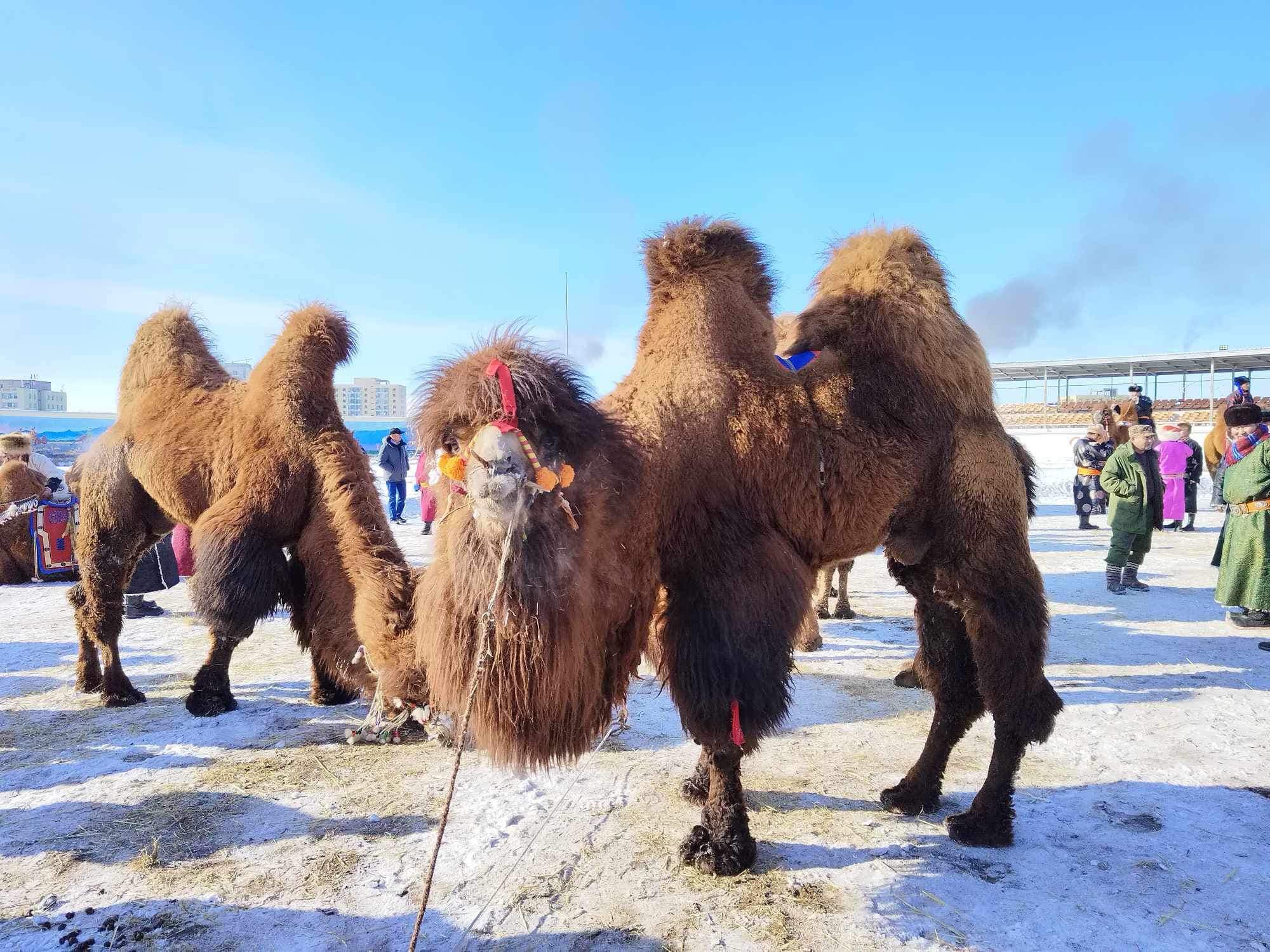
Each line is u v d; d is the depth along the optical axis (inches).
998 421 150.1
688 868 128.6
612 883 124.5
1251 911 115.2
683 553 123.2
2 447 400.2
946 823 141.7
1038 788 157.3
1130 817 144.6
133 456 212.1
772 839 138.9
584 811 149.3
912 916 114.8
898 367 140.1
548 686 104.0
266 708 208.7
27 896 120.8
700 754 160.9
